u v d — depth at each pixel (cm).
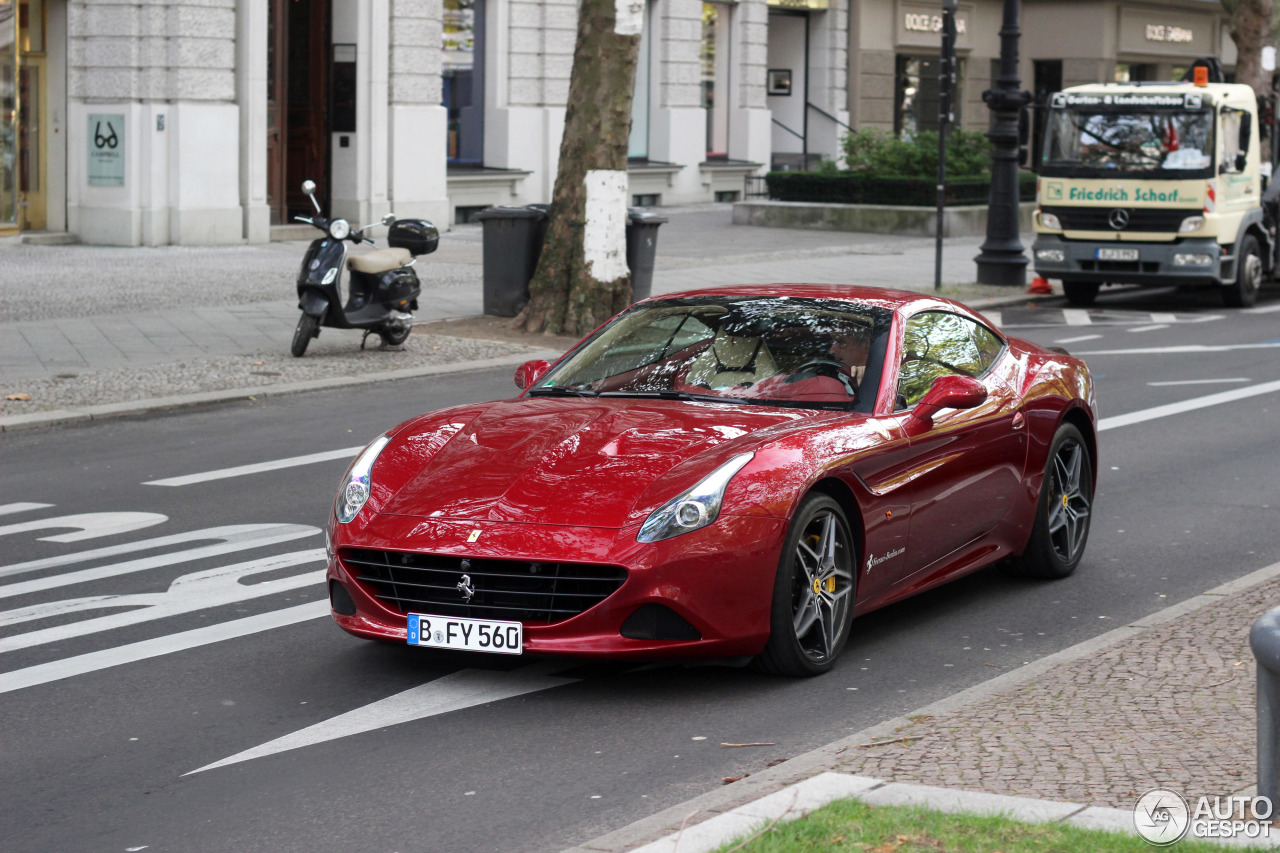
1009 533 859
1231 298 2480
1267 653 423
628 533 649
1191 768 539
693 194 4241
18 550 980
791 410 752
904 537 759
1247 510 1079
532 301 2048
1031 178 3953
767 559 669
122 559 952
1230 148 2417
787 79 4638
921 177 3650
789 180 3831
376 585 692
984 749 564
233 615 827
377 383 1677
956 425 796
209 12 2933
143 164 2909
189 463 1262
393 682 710
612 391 793
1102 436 1362
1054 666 679
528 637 659
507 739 630
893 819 482
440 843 523
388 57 3288
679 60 4147
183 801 566
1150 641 712
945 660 745
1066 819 486
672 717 657
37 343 1844
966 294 2542
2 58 2862
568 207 2020
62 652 761
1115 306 2525
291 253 2902
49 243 2927
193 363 1723
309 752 618
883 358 778
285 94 3206
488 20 3659
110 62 2903
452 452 720
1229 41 5925
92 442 1361
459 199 3584
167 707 678
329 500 1120
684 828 486
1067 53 5284
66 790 579
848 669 729
